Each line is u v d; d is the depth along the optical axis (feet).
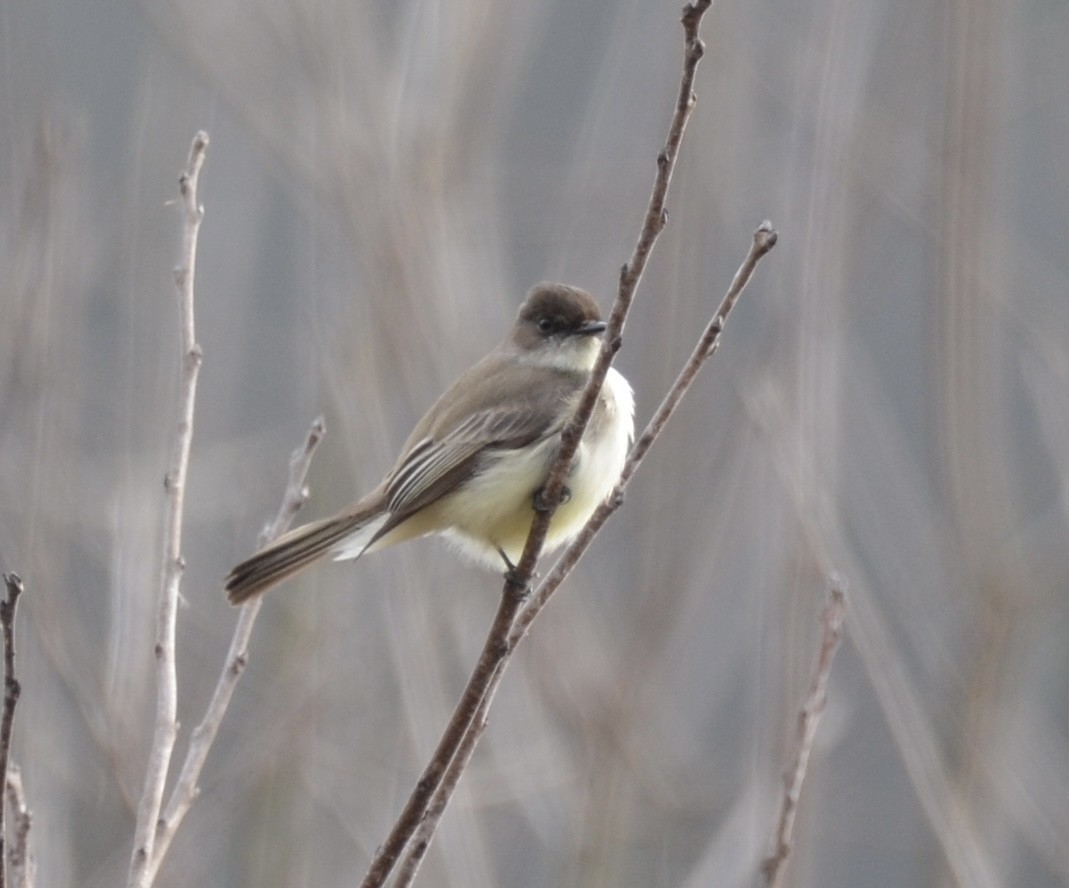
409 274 40.55
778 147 47.44
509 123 51.72
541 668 38.88
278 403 54.65
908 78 46.06
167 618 25.13
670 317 43.39
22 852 23.27
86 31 60.75
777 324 40.11
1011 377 55.42
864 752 52.42
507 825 44.39
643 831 40.06
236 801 39.58
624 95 49.39
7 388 38.06
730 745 48.21
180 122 48.32
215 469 47.06
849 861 54.95
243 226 49.34
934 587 41.37
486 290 43.50
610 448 35.78
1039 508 53.72
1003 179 44.52
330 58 42.14
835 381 38.55
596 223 48.80
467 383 36.42
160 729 24.43
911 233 51.85
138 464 43.70
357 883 39.93
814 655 35.78
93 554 42.06
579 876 36.88
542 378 36.14
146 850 23.45
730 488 41.47
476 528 35.65
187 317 26.45
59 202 42.06
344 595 42.98
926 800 32.45
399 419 42.24
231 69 42.86
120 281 47.65
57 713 38.01
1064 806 39.65
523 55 47.73
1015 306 44.19
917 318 60.70
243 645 26.03
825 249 39.83
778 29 48.62
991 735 37.35
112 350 50.34
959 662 38.45
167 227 47.73
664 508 41.19
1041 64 56.49
